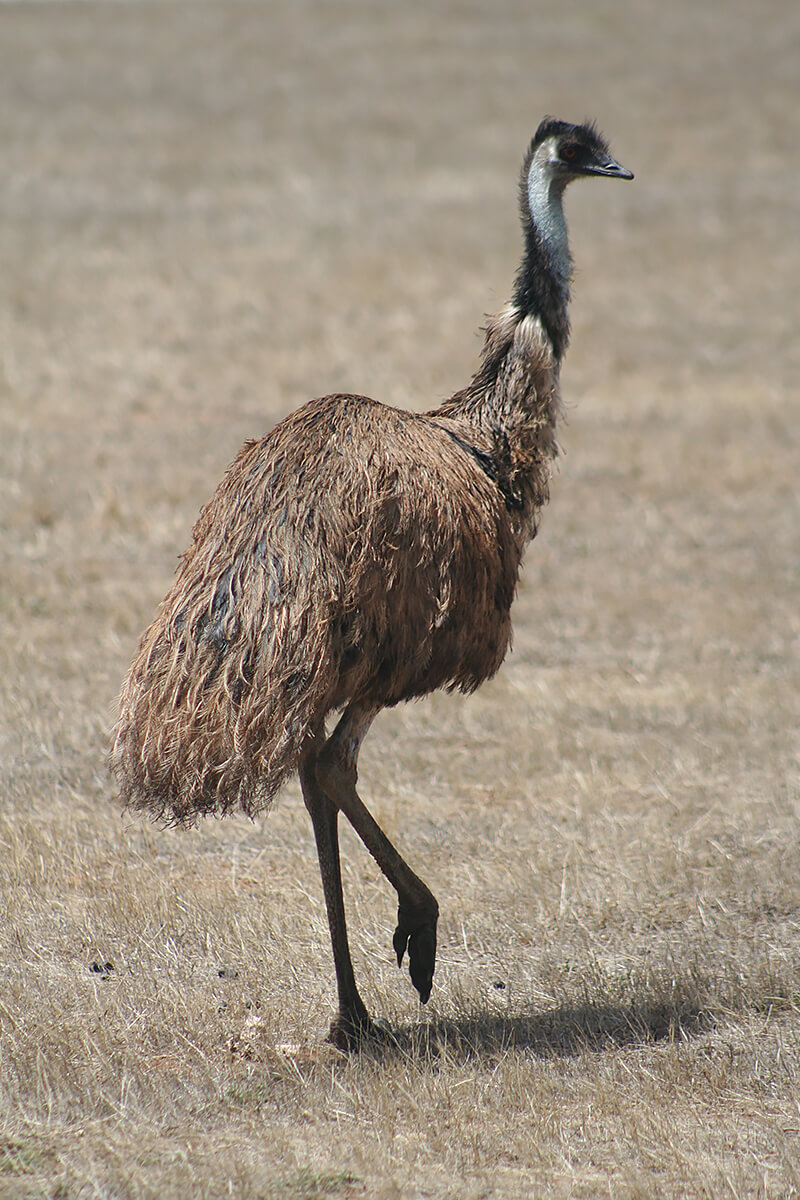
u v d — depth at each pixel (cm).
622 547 3538
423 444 1534
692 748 2305
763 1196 1184
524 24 12056
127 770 1393
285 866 1914
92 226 7144
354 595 1395
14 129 9081
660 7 12525
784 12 12269
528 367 1695
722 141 8919
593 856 1944
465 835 2009
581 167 1723
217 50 11344
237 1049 1451
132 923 1716
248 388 4869
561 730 2392
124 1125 1262
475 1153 1252
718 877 1869
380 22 12206
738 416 4700
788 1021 1543
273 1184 1159
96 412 4569
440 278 6381
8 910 1728
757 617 3017
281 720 1348
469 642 1530
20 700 2425
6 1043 1412
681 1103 1368
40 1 12938
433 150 8806
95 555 3316
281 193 7875
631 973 1644
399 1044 1470
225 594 1380
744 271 6594
